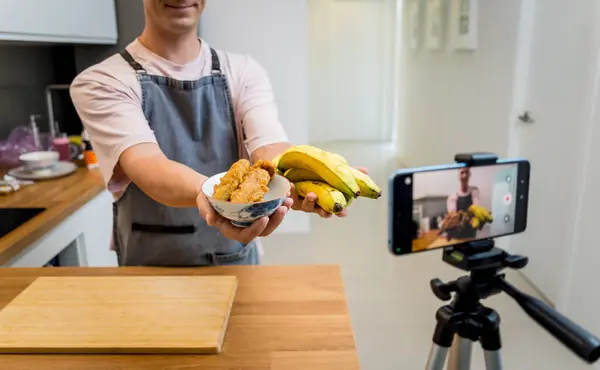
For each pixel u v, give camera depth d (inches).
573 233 92.3
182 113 53.7
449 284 46.6
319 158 34.1
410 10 225.0
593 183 83.8
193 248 54.2
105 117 47.9
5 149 93.7
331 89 289.1
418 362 86.8
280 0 131.6
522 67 109.3
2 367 33.6
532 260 111.3
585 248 87.0
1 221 64.4
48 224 63.4
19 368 33.5
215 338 35.6
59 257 74.7
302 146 35.8
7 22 68.9
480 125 132.0
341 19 278.5
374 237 148.3
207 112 54.7
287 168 37.4
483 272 44.4
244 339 36.9
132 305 39.9
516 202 45.4
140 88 51.4
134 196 52.8
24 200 72.3
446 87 164.4
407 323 99.0
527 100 110.3
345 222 161.9
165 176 42.3
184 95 52.8
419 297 109.6
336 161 34.2
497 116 120.0
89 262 79.4
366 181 34.5
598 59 81.5
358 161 244.8
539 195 106.9
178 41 52.1
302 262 130.7
